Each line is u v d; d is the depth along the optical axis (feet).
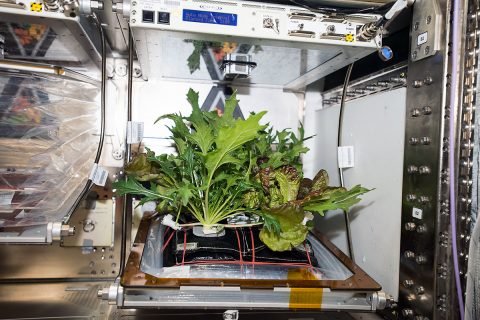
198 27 2.26
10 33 2.52
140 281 2.08
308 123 4.32
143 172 2.80
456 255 2.22
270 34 2.35
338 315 3.03
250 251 2.45
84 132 3.07
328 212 3.86
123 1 2.19
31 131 2.51
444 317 2.29
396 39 3.00
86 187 2.88
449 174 2.25
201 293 2.13
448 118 2.28
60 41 2.71
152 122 3.90
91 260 3.73
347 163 3.39
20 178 2.48
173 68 3.41
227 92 4.08
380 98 2.98
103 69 2.89
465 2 2.22
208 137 2.46
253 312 3.00
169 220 2.79
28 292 3.45
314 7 2.38
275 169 2.67
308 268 2.44
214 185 2.68
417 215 2.49
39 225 2.50
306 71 3.37
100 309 3.14
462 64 2.22
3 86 2.42
